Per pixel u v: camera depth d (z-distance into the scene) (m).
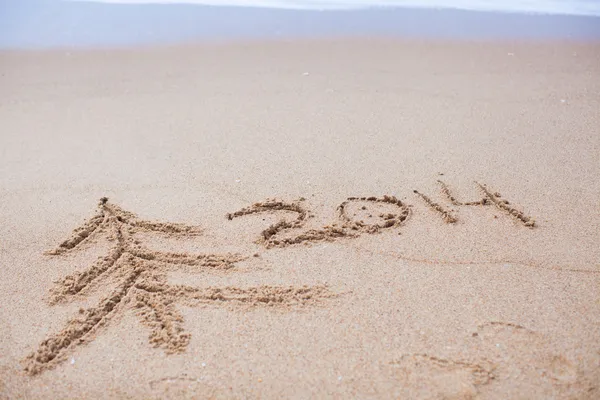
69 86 6.36
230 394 2.44
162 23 8.80
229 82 6.43
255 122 5.29
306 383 2.49
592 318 2.81
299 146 4.77
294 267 3.22
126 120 5.40
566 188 4.05
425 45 7.94
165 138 4.97
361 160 4.49
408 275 3.15
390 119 5.34
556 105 5.70
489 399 2.39
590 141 4.82
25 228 3.62
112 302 2.94
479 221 3.66
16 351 2.66
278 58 7.30
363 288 3.05
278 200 3.89
